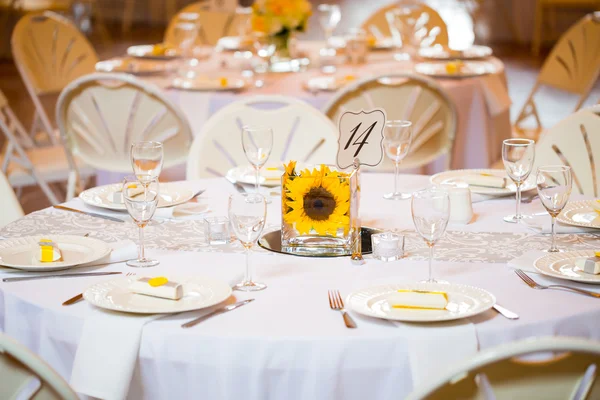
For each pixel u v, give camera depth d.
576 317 1.48
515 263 1.72
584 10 10.41
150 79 4.05
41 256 1.74
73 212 2.18
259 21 4.27
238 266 1.76
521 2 10.77
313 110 2.90
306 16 4.30
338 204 1.83
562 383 1.20
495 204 2.23
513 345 1.09
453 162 3.59
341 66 4.37
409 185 2.45
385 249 1.79
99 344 1.46
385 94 3.41
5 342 1.21
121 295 1.55
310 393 1.41
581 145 2.71
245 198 1.58
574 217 2.06
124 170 3.66
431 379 1.13
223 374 1.41
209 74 4.13
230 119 2.87
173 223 2.09
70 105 3.56
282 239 1.88
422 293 1.48
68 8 10.15
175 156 3.62
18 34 4.51
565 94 7.65
